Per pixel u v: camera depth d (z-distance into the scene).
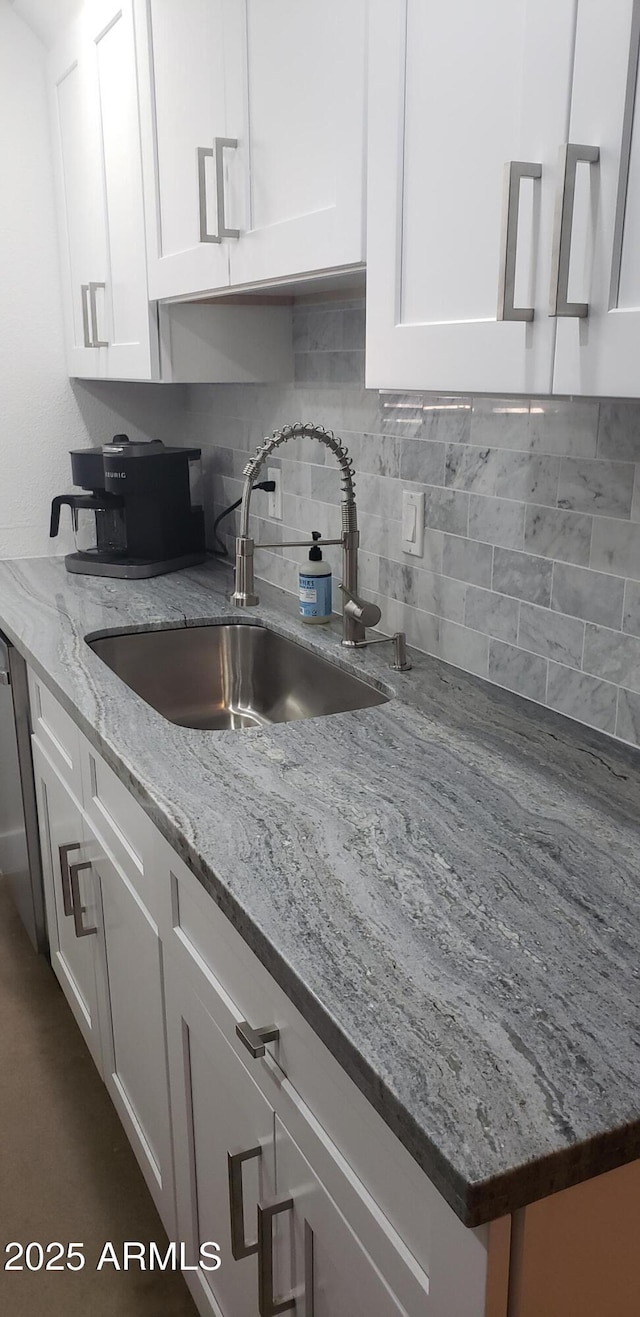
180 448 2.70
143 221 2.08
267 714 2.16
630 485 1.34
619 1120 0.72
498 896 1.04
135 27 1.96
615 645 1.42
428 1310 0.79
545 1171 0.69
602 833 1.17
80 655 1.88
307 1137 0.98
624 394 0.89
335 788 1.30
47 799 2.16
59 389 2.83
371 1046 0.80
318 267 1.40
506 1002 0.86
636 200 0.86
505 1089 0.75
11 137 2.62
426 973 0.90
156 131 1.95
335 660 1.86
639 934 0.97
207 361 2.21
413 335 1.20
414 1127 0.72
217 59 1.65
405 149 1.18
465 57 1.05
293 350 2.26
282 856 1.12
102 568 2.58
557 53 0.92
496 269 1.05
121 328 2.33
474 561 1.69
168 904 1.34
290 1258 1.08
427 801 1.26
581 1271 0.75
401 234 1.21
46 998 2.43
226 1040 1.18
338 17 1.29
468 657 1.75
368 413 1.96
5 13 2.54
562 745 1.44
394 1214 0.82
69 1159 1.95
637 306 0.87
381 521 1.96
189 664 2.18
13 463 2.82
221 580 2.54
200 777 1.34
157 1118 1.58
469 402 1.64
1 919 2.76
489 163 1.03
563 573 1.49
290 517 2.36
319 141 1.37
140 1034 1.61
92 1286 1.68
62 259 2.70
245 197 1.61
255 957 1.05
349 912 1.00
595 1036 0.82
